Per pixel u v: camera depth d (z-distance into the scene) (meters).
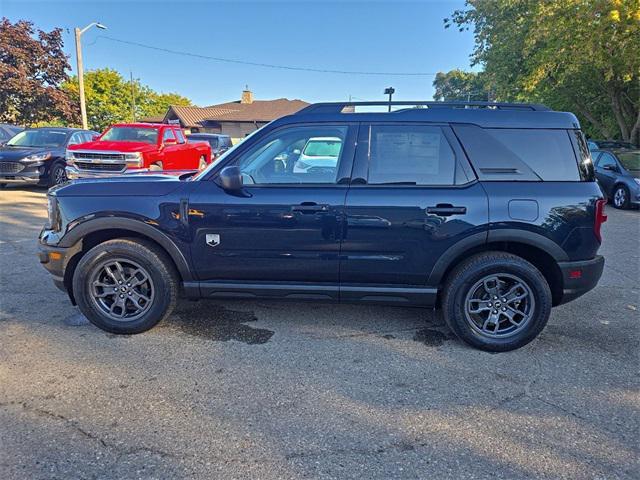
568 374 3.17
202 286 3.61
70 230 3.54
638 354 3.48
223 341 3.59
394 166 3.42
